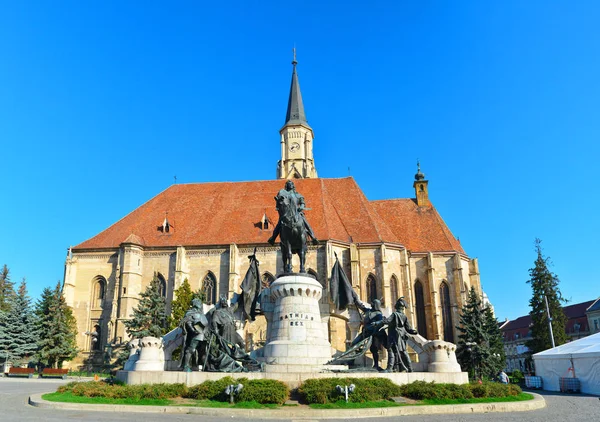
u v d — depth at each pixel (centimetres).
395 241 6156
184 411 1594
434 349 2384
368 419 1524
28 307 6200
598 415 1738
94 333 5838
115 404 1689
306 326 2238
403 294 5922
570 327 9900
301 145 9412
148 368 2233
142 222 6425
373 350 2331
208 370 2106
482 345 4884
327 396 1722
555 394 3088
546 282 6519
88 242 6219
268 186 6988
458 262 6372
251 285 2716
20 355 5941
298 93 9962
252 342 4688
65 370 4984
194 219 6469
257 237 6038
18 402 1983
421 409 1688
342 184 7038
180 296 5388
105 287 5991
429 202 7294
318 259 5672
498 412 1791
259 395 1702
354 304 2905
